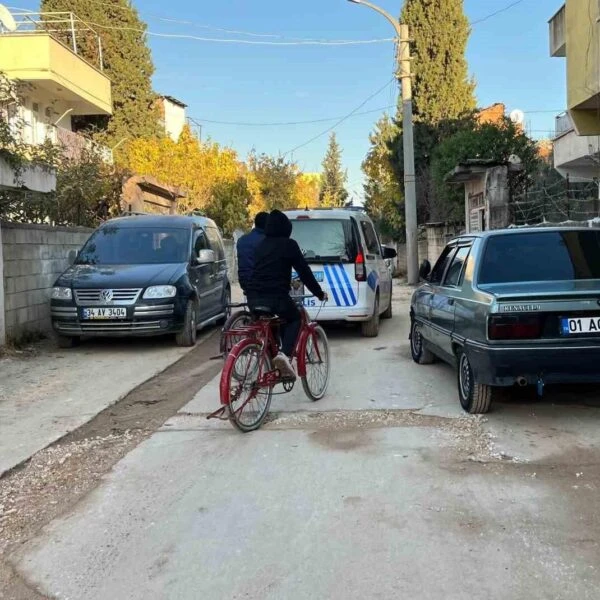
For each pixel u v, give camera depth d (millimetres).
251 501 4199
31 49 20281
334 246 10102
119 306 9414
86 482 4707
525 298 5188
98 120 33875
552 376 5242
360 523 3834
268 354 5953
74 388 7535
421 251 26219
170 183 31062
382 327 11930
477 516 3885
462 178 17797
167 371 8539
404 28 20469
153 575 3363
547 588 3109
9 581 3381
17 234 10023
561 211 13852
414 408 6258
